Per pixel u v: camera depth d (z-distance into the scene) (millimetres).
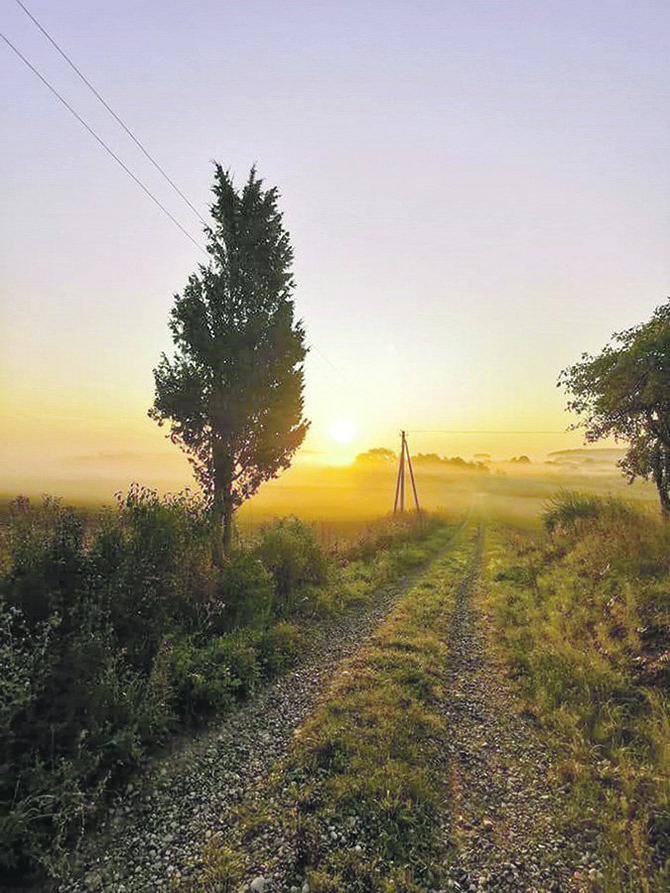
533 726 5777
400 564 17438
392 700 6238
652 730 5145
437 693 6582
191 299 12242
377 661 7754
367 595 12859
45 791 4086
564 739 5363
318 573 13305
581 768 4758
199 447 12320
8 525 6949
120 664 5879
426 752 5160
